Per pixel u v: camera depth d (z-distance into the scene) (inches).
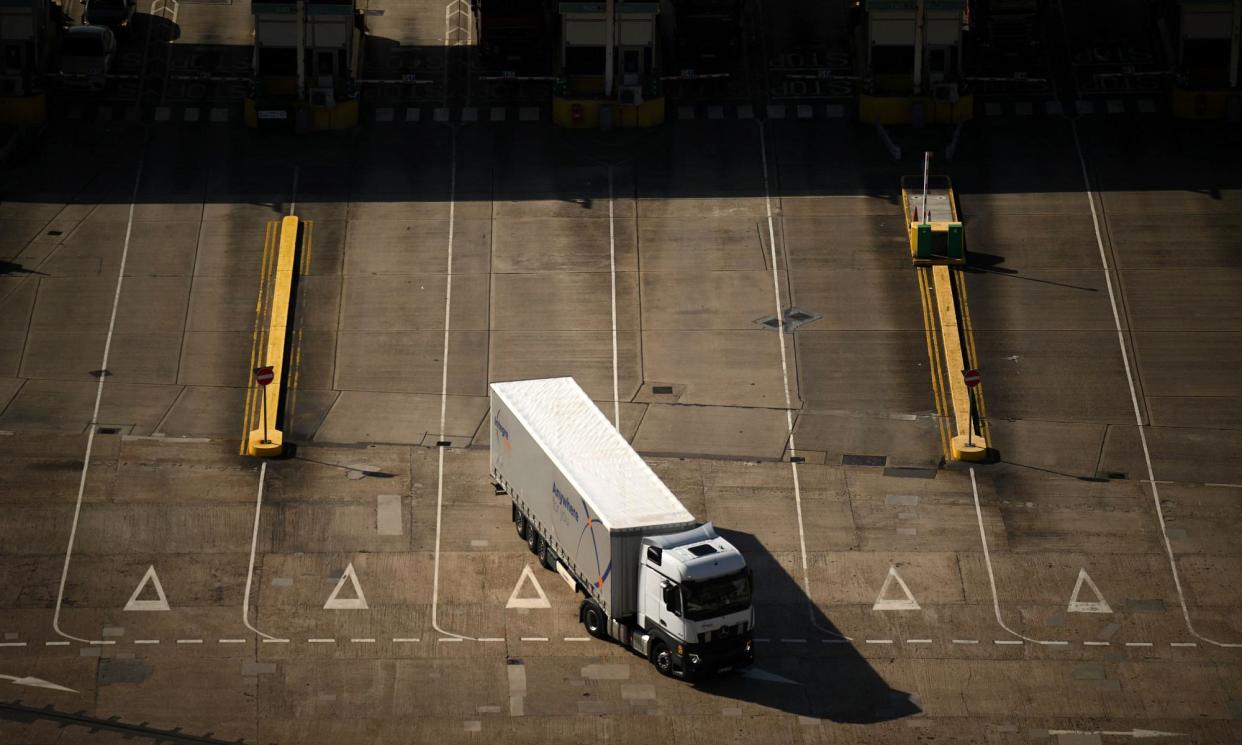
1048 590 2362.2
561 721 2097.7
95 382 2748.5
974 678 2196.1
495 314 2925.7
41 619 2271.2
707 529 2139.5
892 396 2753.4
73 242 3053.6
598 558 2164.1
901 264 3029.0
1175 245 3063.5
